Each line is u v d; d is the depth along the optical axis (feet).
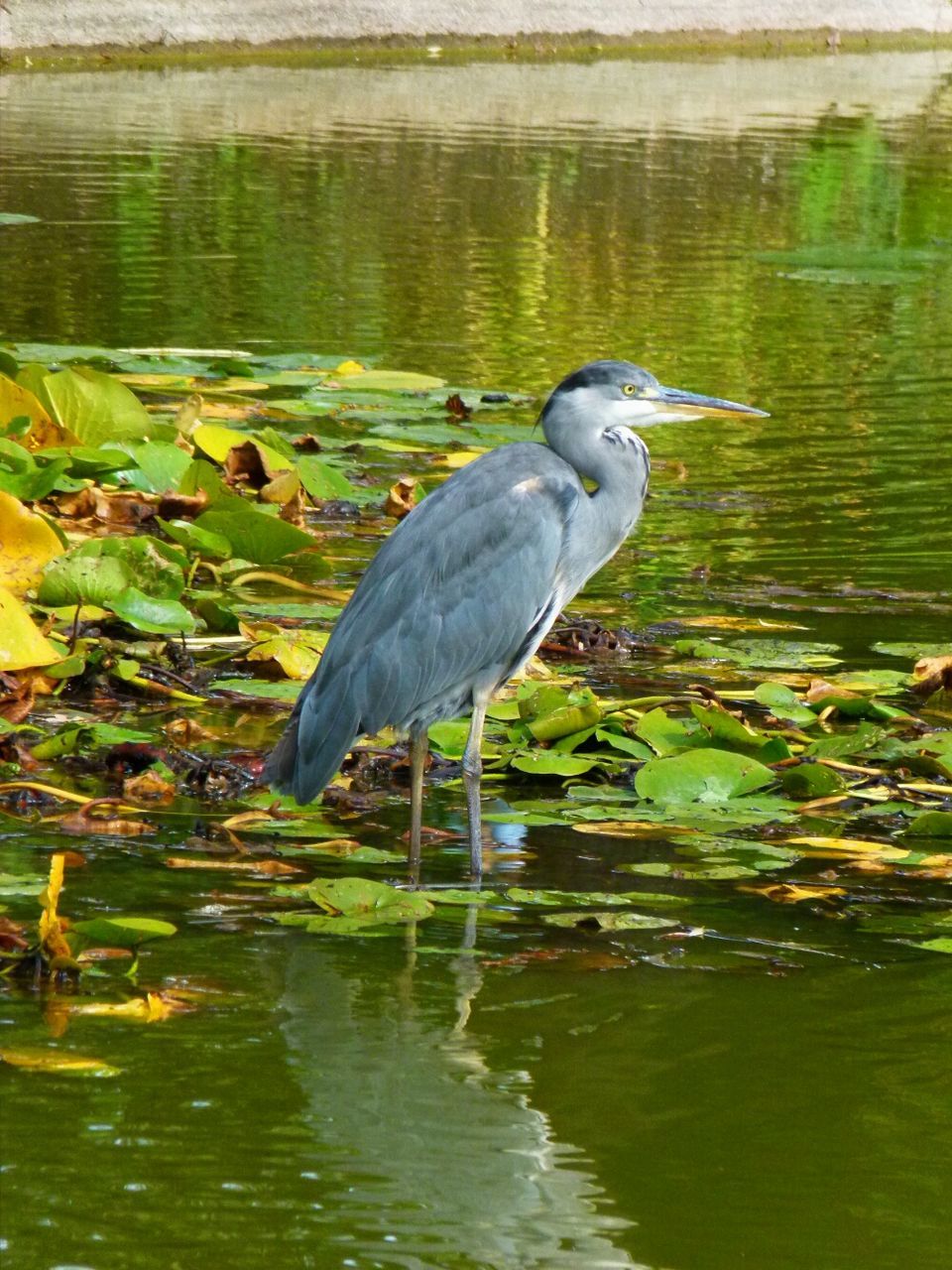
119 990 22.79
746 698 37.17
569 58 179.83
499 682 31.27
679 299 81.20
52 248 84.23
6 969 23.16
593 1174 19.04
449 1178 18.76
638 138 129.39
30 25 152.05
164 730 33.53
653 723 34.35
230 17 162.61
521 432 59.52
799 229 100.12
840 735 34.58
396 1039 21.84
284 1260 17.11
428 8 174.19
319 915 25.67
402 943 24.90
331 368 65.82
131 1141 19.02
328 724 29.43
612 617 42.86
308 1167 18.76
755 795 32.27
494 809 31.27
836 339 74.74
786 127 139.54
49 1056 20.83
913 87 173.99
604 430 32.40
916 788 32.68
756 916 26.53
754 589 45.37
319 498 51.42
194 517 45.47
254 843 28.50
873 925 26.30
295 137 121.39
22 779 30.71
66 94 136.77
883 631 42.16
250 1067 20.88
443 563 30.12
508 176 110.52
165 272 81.35
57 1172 18.43
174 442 52.08
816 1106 20.71
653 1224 18.21
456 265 85.87
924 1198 18.85
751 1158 19.53
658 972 24.27
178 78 149.69
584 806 31.53
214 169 107.55
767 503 53.26
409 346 70.85
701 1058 21.79
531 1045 21.91
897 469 57.11
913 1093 21.06
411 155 116.37
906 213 106.42
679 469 56.39
